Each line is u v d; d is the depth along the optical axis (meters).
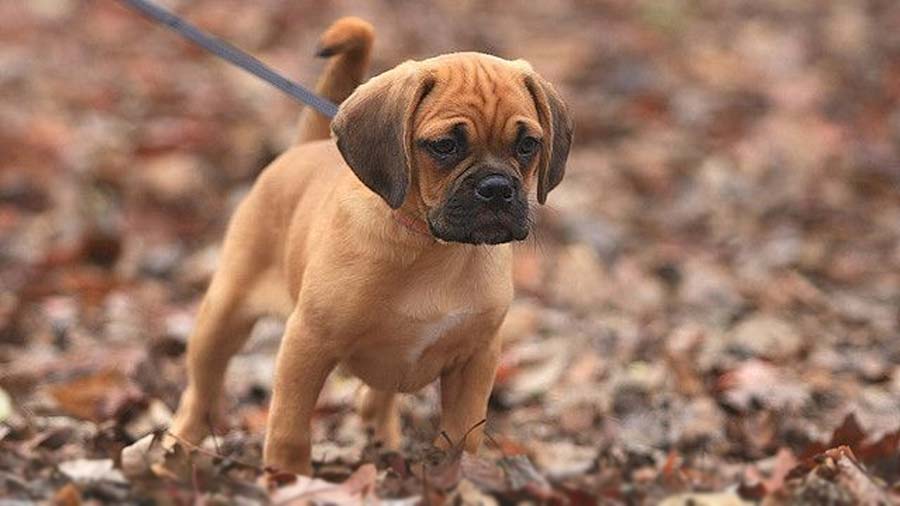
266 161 17.56
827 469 7.23
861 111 20.61
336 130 6.99
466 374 7.52
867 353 11.97
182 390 10.79
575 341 12.25
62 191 16.56
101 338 12.50
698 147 19.05
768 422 9.51
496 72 6.92
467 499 6.71
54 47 22.12
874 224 16.47
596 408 10.16
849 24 24.19
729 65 22.28
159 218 16.22
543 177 7.11
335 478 7.58
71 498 6.56
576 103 20.34
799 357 11.72
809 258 14.97
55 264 14.48
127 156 17.73
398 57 21.77
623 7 25.28
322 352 7.17
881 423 9.81
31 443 8.16
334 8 24.03
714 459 8.83
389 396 8.81
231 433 9.16
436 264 7.08
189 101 20.11
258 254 8.09
